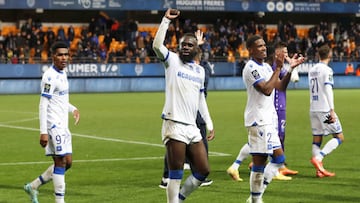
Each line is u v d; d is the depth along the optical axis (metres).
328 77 13.51
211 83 50.66
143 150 17.75
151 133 21.86
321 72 13.60
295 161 15.61
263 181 10.21
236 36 55.41
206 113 10.17
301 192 11.69
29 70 47.06
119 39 52.16
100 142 19.55
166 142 9.08
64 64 10.05
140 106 33.69
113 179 13.18
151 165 15.10
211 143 19.20
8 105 34.56
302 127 23.36
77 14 54.59
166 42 51.47
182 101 9.02
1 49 47.81
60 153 10.02
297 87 52.97
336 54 56.62
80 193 11.68
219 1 54.69
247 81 9.91
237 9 55.41
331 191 11.79
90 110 31.22
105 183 12.73
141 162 15.57
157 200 11.04
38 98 40.44
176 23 54.28
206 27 58.03
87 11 54.84
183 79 9.03
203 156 9.16
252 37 9.90
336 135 13.65
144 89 49.44
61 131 10.02
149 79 49.62
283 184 12.53
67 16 54.28
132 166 14.95
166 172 12.12
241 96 42.25
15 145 18.80
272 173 10.34
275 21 61.38
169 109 9.03
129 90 49.03
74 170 14.33
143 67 50.16
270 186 12.30
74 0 50.44
